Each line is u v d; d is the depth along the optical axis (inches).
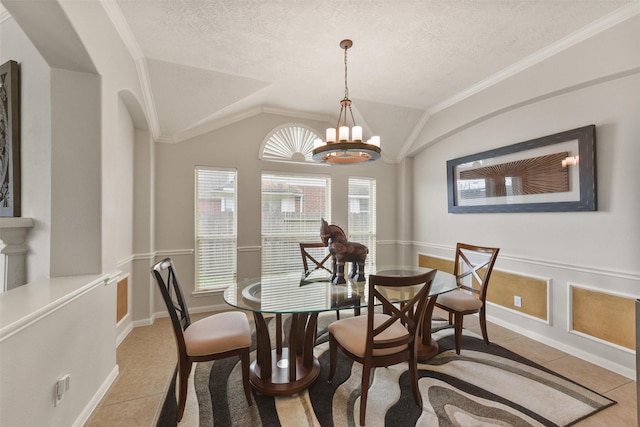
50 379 51.6
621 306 83.7
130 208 112.8
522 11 77.8
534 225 107.0
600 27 83.0
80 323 61.9
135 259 117.5
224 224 140.8
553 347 99.3
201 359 65.5
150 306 120.8
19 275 75.1
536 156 104.8
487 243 125.6
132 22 80.7
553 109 100.2
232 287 87.5
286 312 66.5
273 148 150.0
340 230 91.1
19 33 80.3
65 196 68.9
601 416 65.3
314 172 158.6
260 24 82.7
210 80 111.7
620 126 83.9
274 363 84.4
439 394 73.0
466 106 129.3
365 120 149.3
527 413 65.9
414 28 85.0
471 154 132.5
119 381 79.0
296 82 119.8
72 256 69.2
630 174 82.0
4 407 41.1
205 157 136.4
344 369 85.2
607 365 85.5
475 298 98.2
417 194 169.6
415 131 159.3
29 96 77.6
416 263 170.1
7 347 41.6
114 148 79.1
